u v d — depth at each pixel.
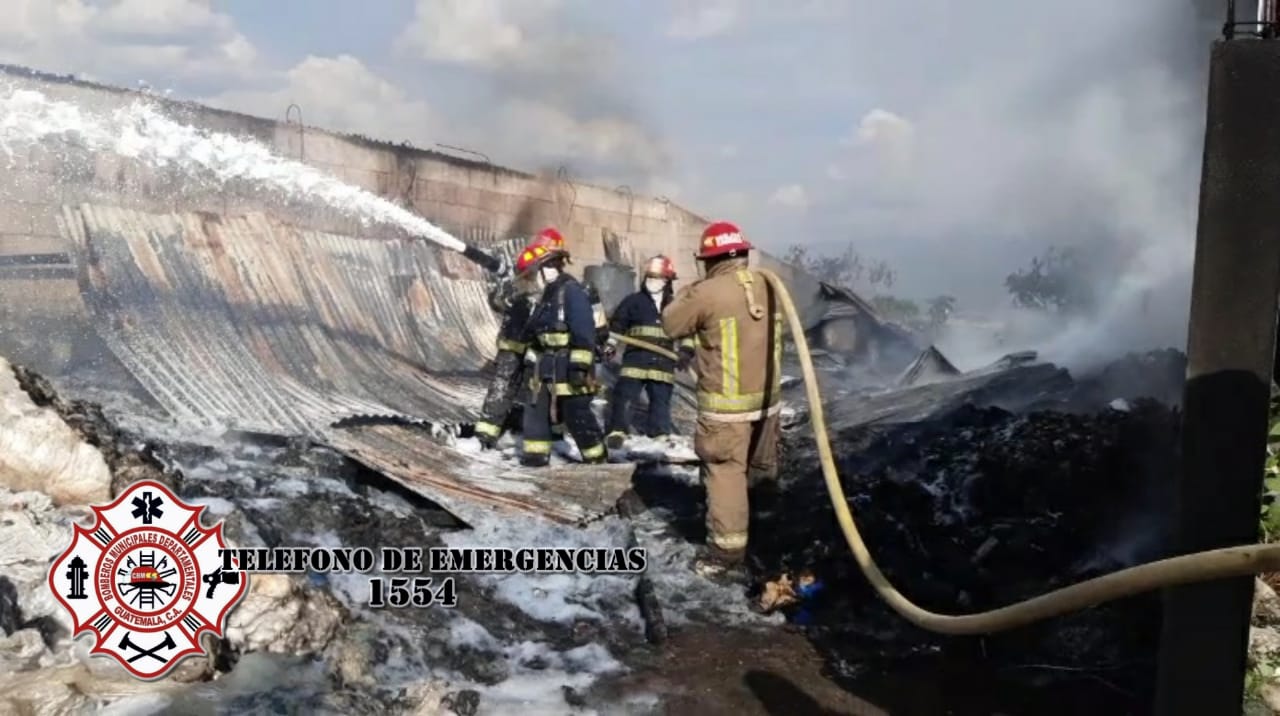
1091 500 5.10
